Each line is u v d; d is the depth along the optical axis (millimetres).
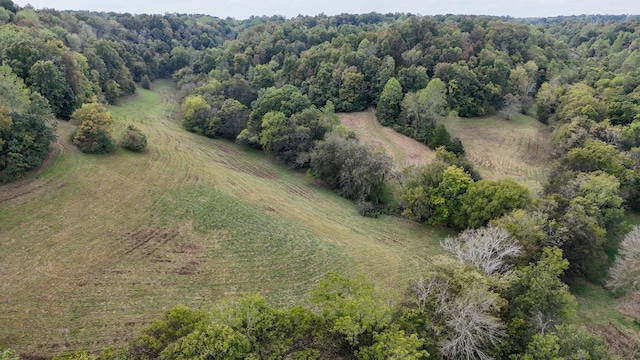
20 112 43344
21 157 40781
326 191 57062
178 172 50781
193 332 18953
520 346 22891
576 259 36219
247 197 48125
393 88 75562
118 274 32531
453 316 23000
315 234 42156
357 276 24516
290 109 68562
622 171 47031
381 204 53781
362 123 77312
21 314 27406
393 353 18844
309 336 20906
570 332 22047
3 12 78188
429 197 46500
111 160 49375
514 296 25812
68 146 49281
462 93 79250
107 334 26844
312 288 33781
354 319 20953
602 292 36188
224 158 63312
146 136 61969
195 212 42531
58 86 58125
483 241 31406
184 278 33188
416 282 27547
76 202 40312
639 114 60844
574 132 59938
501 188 41625
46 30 74875
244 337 19297
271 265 36219
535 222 35875
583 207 38906
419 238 45031
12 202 37875
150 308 29547
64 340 26000
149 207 41938
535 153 67438
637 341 30125
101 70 81625
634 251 34469
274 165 65000
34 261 32281
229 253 37125
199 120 73250
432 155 65500
